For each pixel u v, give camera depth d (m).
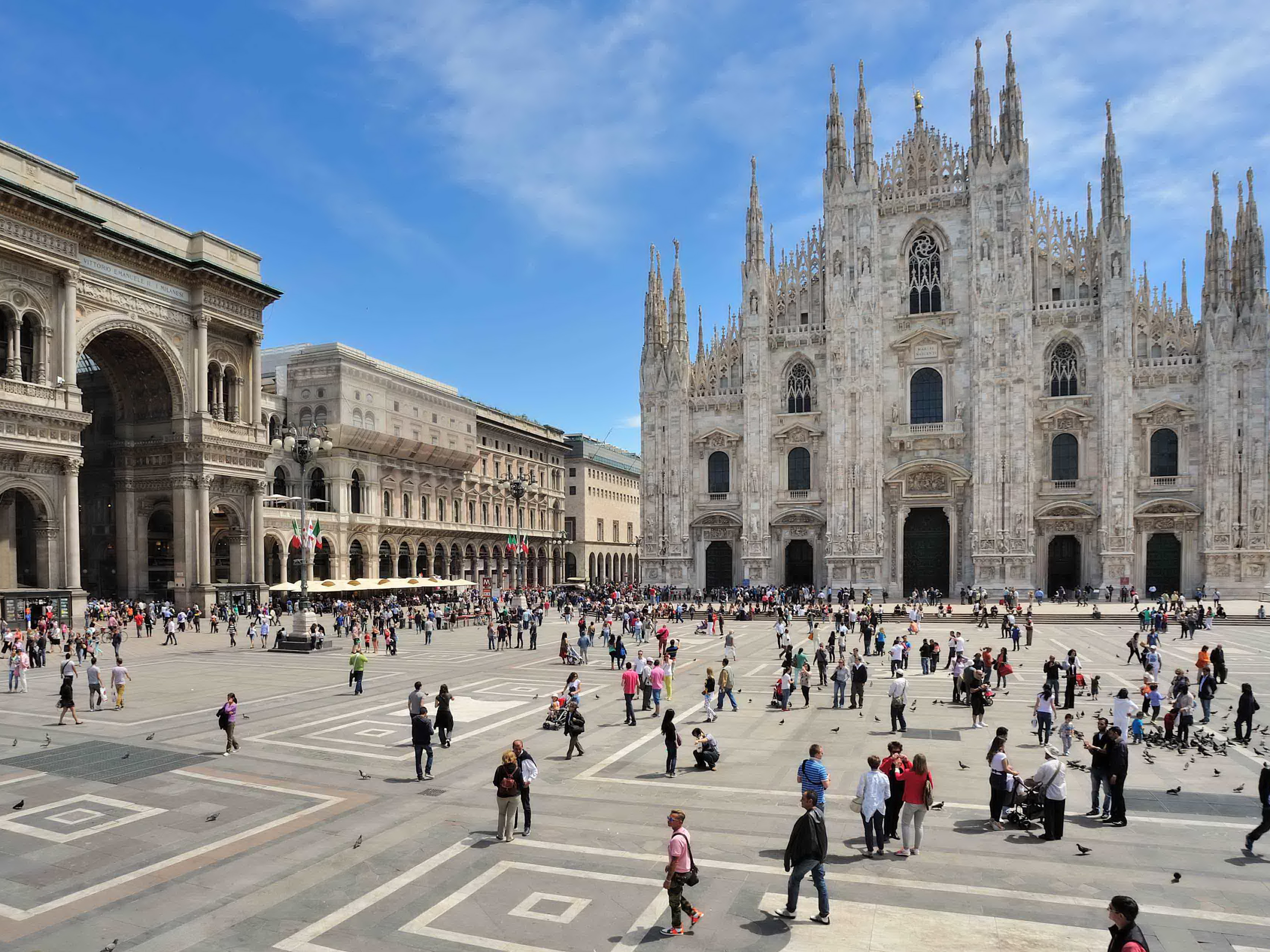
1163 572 70.00
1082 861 13.98
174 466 65.50
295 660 41.47
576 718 21.31
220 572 78.00
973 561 73.62
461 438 107.31
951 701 29.03
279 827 15.72
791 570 80.75
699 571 83.38
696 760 20.05
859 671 27.95
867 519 76.38
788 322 81.75
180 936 11.35
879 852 14.35
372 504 91.06
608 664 39.09
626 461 178.75
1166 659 39.56
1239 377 67.56
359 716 26.20
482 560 112.94
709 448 83.56
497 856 14.31
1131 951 7.71
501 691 31.14
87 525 74.06
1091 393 71.44
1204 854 14.30
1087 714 26.52
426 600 77.81
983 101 74.69
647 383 85.31
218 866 13.83
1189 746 21.94
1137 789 18.23
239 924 11.72
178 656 43.69
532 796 17.77
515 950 10.99
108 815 16.45
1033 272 73.94
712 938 11.27
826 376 79.31
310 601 76.38
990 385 73.56
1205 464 68.12
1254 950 10.73
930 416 76.75
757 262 81.19
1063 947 10.91
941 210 76.62
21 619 50.91
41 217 52.91
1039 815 15.73
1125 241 70.00
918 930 11.45
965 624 58.66
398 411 94.75
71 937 11.31
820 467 79.38
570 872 13.61
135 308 61.50
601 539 155.62
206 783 18.66
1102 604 67.06
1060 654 42.34
